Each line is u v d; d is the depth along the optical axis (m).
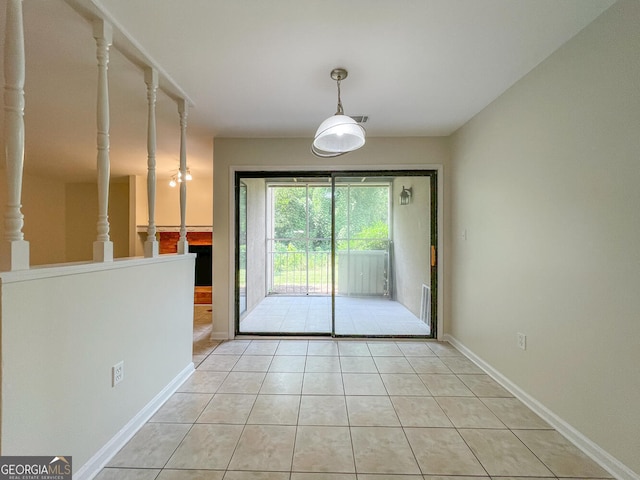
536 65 2.03
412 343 3.37
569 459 1.59
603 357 1.55
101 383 1.56
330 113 2.82
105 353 1.60
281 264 4.54
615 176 1.48
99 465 1.52
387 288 3.88
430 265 3.54
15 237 1.17
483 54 1.92
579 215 1.69
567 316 1.77
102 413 1.57
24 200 5.65
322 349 3.19
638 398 1.39
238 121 3.00
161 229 5.60
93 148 3.82
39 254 5.74
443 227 3.41
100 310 1.56
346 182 3.84
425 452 1.64
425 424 1.89
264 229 4.56
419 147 3.43
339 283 3.86
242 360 2.90
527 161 2.12
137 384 1.86
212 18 1.61
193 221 5.66
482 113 2.72
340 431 1.82
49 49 1.86
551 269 1.89
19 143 1.20
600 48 1.56
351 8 1.54
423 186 3.70
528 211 2.11
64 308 1.35
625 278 1.44
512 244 2.28
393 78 2.22
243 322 3.87
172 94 2.45
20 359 1.16
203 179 5.67
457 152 3.23
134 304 1.84
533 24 1.65
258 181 4.41
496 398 2.20
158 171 5.07
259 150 3.47
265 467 1.53
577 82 1.71
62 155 4.12
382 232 3.88
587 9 1.53
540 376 1.98
